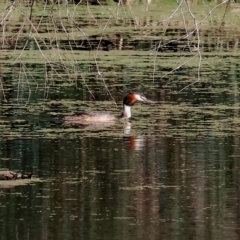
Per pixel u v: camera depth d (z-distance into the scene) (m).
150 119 19.28
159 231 12.23
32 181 14.52
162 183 14.48
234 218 12.80
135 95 19.38
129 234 12.09
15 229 12.27
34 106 20.33
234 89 22.19
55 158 16.02
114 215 12.91
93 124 18.89
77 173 15.02
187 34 10.77
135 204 13.38
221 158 16.03
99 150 16.59
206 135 17.77
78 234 12.08
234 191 14.04
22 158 16.00
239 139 17.44
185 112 19.88
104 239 11.88
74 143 17.12
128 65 24.84
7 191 13.99
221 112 19.88
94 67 24.47
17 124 18.69
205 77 23.55
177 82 22.83
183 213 13.04
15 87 22.05
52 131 18.16
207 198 13.66
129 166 15.52
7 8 10.91
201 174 15.02
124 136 17.78
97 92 21.75
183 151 16.56
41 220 12.64
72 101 20.89
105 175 14.92
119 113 19.81
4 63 24.58
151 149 16.69
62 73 23.61
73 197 13.69
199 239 11.92
